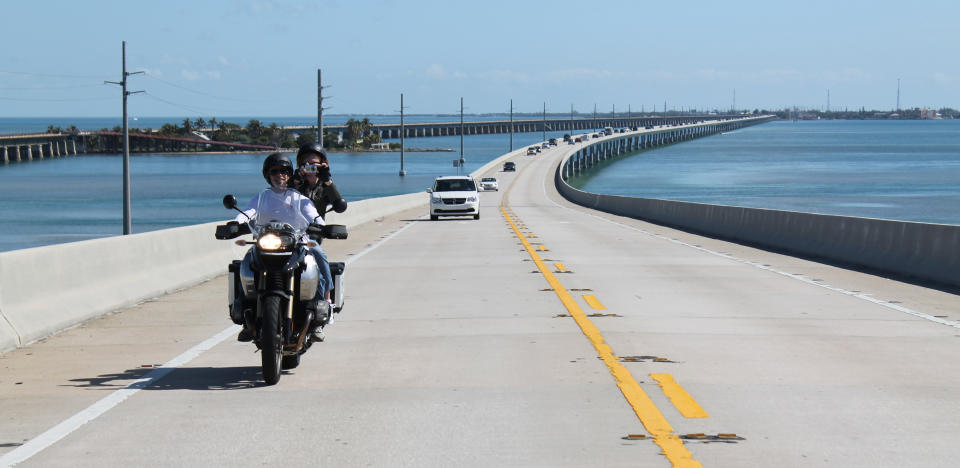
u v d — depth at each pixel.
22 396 9.55
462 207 50.16
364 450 7.54
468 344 12.27
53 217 119.50
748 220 33.44
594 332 13.11
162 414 8.77
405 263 24.06
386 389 9.71
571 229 40.53
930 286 19.09
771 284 19.23
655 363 10.95
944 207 124.94
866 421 8.38
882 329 13.48
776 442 7.71
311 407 8.99
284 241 9.84
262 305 10.23
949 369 10.66
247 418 8.59
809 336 12.85
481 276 20.75
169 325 14.26
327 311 10.74
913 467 7.05
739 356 11.39
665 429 8.07
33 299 13.42
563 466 7.07
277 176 10.50
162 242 18.61
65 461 7.32
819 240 26.70
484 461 7.21
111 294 15.84
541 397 9.27
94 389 9.88
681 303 16.23
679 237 35.44
